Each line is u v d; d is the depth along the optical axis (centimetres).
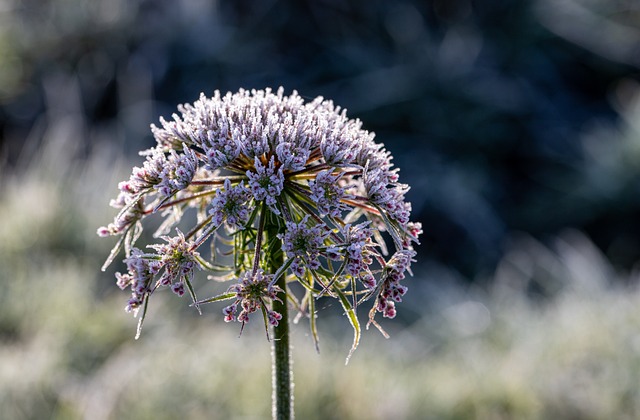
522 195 1411
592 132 1449
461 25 1609
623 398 698
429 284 1120
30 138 1268
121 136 1279
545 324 898
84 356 693
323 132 238
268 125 231
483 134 1448
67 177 999
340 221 239
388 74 1477
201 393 624
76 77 1377
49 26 1436
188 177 232
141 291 225
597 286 989
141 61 1443
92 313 742
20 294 748
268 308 246
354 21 1598
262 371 651
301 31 1579
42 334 700
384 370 750
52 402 603
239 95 254
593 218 1324
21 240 850
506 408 686
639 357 745
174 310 800
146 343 716
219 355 682
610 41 1577
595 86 1603
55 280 776
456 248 1294
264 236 248
